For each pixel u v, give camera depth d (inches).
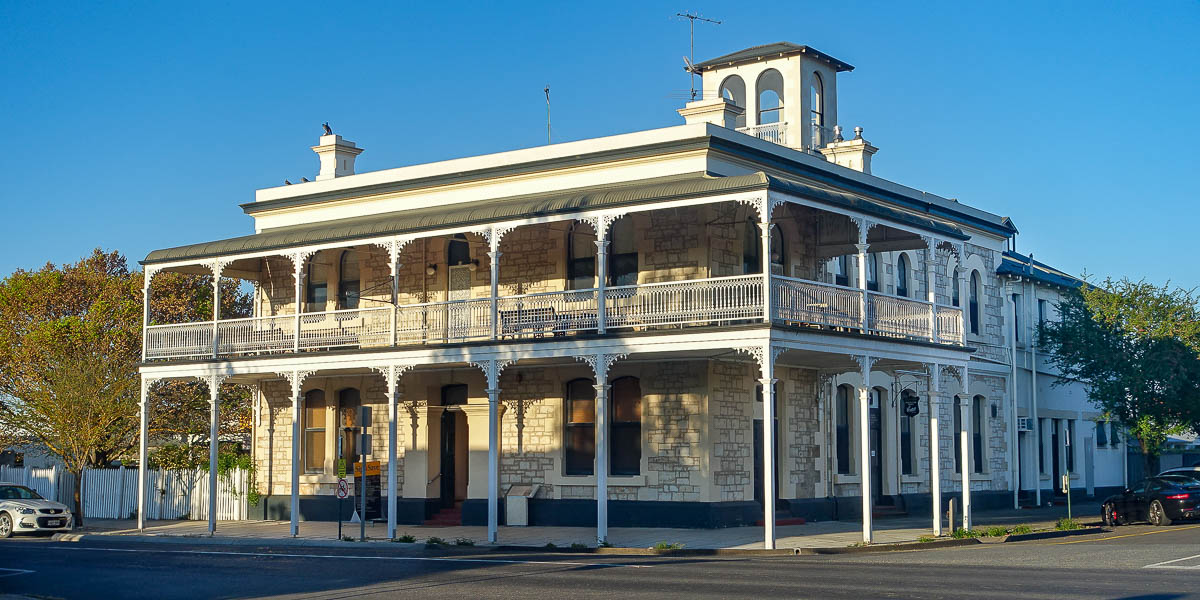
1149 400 1375.5
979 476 1375.5
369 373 1214.9
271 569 785.6
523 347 984.3
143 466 1182.3
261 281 1307.8
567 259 1115.9
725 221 1066.7
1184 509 1098.1
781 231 1119.0
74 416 1280.8
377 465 1029.2
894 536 967.6
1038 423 1509.6
